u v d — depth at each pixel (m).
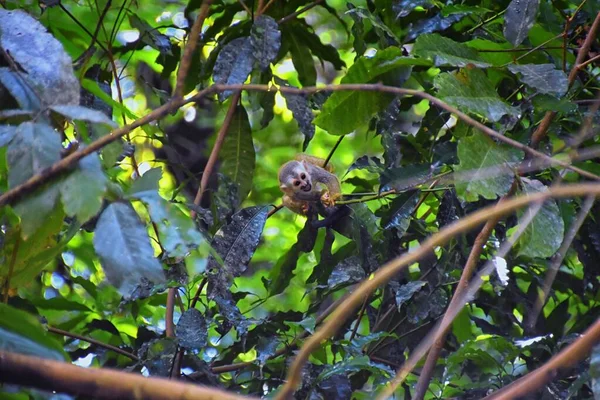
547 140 7.55
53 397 4.65
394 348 8.15
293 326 7.29
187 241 4.73
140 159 12.11
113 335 8.60
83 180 4.48
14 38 5.18
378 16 8.78
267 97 8.63
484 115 6.14
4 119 5.18
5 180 7.10
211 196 7.82
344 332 8.46
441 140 8.82
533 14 7.09
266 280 8.38
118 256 4.45
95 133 5.98
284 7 9.33
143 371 7.41
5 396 4.80
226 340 10.52
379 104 7.01
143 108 13.62
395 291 7.54
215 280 7.10
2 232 6.50
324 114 6.93
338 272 7.66
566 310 8.38
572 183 7.72
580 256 8.12
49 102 4.96
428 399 7.90
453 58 6.46
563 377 7.35
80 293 11.11
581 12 8.14
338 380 6.99
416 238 8.50
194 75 9.30
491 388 7.24
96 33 8.23
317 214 8.48
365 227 7.82
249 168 8.42
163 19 12.71
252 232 7.34
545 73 6.46
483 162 6.00
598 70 9.52
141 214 9.39
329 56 9.49
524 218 6.05
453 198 7.88
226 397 3.30
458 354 6.82
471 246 7.98
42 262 5.74
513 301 8.31
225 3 9.66
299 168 8.74
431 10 8.99
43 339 4.47
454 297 6.19
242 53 7.70
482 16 8.93
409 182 7.45
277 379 7.32
